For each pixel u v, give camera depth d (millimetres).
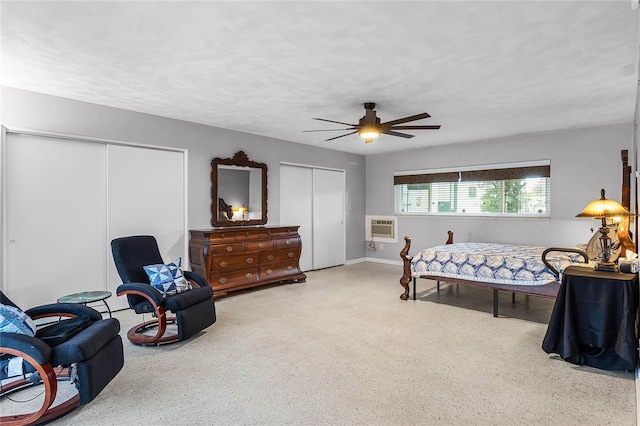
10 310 2020
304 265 6383
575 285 2639
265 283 4973
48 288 3619
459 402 2111
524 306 4160
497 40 2389
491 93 3484
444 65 2807
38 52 2590
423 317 3725
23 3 1946
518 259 3689
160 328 2941
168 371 2529
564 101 3740
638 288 2479
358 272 6289
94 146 3928
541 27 2211
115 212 4070
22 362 1938
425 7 1988
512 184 5668
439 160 6395
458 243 5754
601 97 3607
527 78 3084
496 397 2166
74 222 3783
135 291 2945
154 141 4336
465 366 2584
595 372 2496
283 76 3049
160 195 4441
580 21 2133
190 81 3188
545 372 2494
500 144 5703
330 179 6832
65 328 2115
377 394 2203
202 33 2305
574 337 2596
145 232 4312
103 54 2625
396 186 7047
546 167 5285
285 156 5934
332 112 4207
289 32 2285
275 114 4301
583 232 5008
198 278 3514
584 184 4980
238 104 3891
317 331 3311
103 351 2146
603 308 2523
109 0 1922
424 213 6684
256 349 2904
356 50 2553
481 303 4281
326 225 6750
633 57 2645
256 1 1936
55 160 3662
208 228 4887
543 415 1979
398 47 2494
